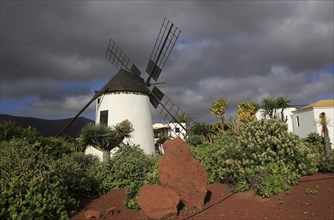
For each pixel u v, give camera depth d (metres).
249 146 11.10
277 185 9.27
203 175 9.03
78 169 10.70
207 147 14.38
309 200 8.61
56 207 8.41
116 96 23.67
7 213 7.31
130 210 9.02
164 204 8.16
